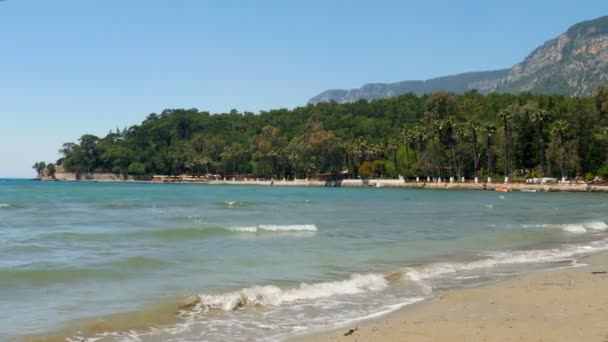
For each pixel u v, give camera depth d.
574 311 14.23
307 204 78.12
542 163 131.00
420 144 162.75
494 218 51.38
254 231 35.97
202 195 111.31
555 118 142.38
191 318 14.23
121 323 13.56
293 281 19.17
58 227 38.31
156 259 23.14
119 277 19.41
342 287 17.95
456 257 25.34
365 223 44.72
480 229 39.44
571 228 38.66
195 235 33.22
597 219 49.97
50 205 67.50
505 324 12.96
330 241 31.27
